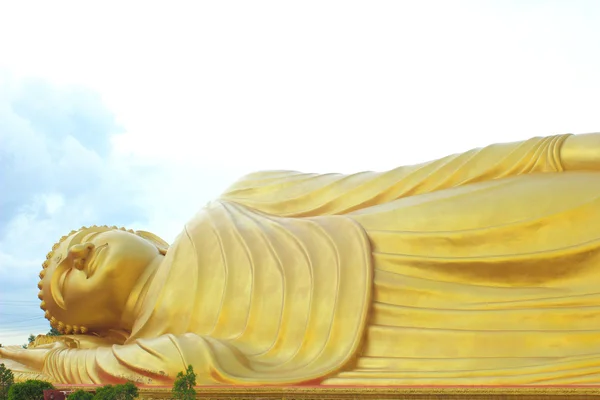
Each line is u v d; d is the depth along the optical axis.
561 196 9.51
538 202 9.59
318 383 8.85
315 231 10.70
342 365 8.97
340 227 10.55
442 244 9.89
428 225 10.12
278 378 8.91
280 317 9.99
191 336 9.67
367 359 9.12
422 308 9.35
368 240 10.16
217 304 10.62
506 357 8.51
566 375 7.84
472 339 8.76
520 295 9.16
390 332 9.22
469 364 8.55
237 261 10.81
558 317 8.66
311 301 9.79
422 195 10.85
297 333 9.78
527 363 8.30
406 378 8.53
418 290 9.50
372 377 8.71
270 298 10.24
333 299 9.70
